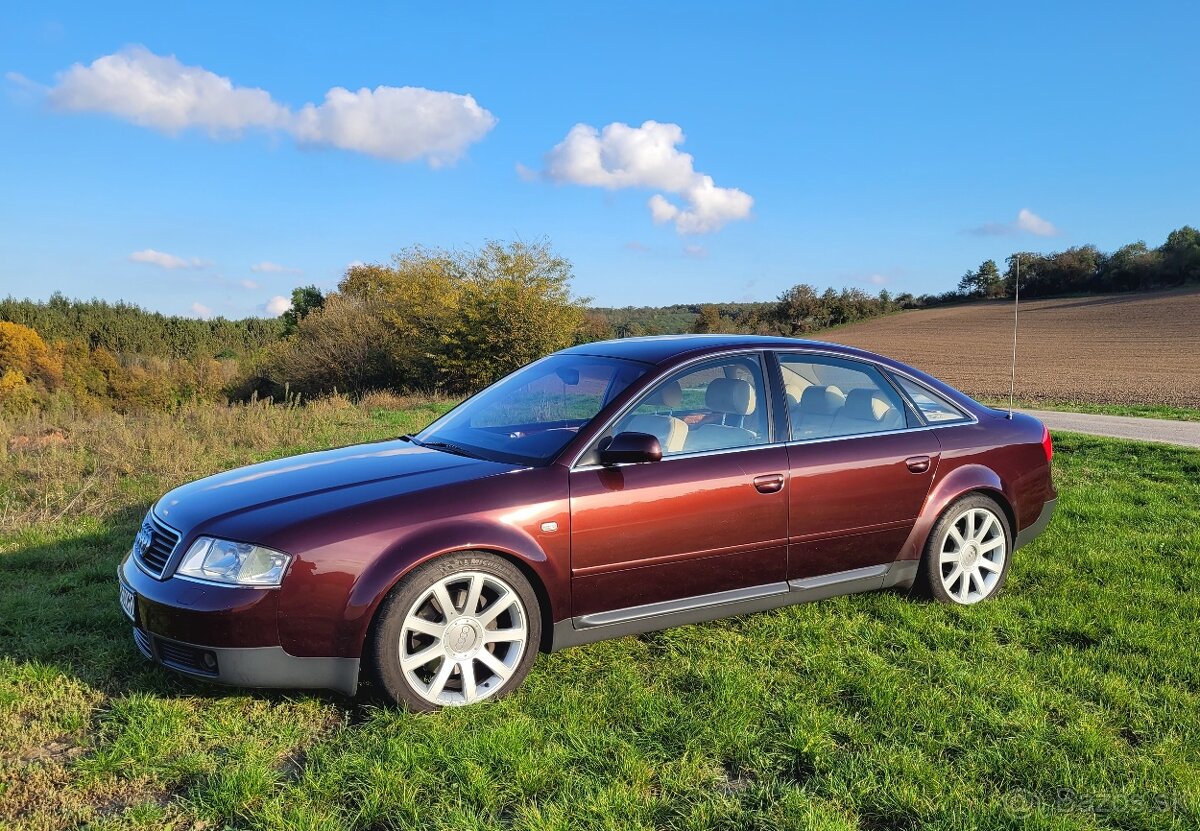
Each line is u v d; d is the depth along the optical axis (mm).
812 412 4328
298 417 13211
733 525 3900
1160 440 12328
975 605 4633
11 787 2756
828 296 107250
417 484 3492
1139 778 2859
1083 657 3902
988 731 3189
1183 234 103000
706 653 3914
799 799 2680
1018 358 47000
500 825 2543
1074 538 6031
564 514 3525
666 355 4168
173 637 3164
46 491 7238
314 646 3162
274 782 2785
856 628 4227
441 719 3195
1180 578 5141
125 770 2852
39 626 4172
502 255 26562
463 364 26594
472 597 3387
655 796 2748
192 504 3543
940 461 4559
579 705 3332
